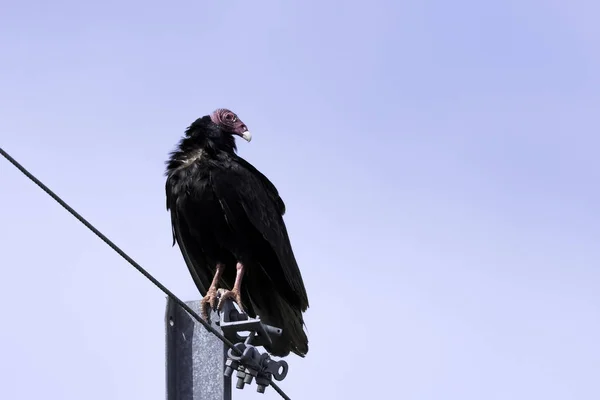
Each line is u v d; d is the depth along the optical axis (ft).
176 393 24.35
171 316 24.67
